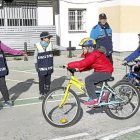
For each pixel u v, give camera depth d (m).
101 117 5.22
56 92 4.79
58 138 4.25
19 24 14.09
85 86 4.82
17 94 7.03
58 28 15.08
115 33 14.62
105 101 4.94
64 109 4.95
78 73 9.87
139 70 6.10
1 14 13.68
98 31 7.27
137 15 14.52
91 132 4.50
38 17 14.43
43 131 4.55
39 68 6.20
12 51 5.71
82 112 5.49
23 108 5.82
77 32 15.51
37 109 5.75
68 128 4.68
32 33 13.92
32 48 13.98
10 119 5.14
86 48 4.81
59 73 9.84
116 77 9.09
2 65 5.66
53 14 14.78
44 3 14.41
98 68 4.82
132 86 5.12
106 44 7.30
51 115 5.06
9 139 4.24
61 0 14.84
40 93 6.45
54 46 6.34
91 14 15.63
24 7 14.07
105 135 4.36
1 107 5.90
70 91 4.74
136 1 14.37
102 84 4.94
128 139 4.19
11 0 13.69
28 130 4.60
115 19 14.49
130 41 14.58
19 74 9.72
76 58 13.71
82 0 15.31
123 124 4.86
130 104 5.23
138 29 14.67
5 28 13.41
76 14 15.55
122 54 14.53
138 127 4.70
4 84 5.87
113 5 14.50
